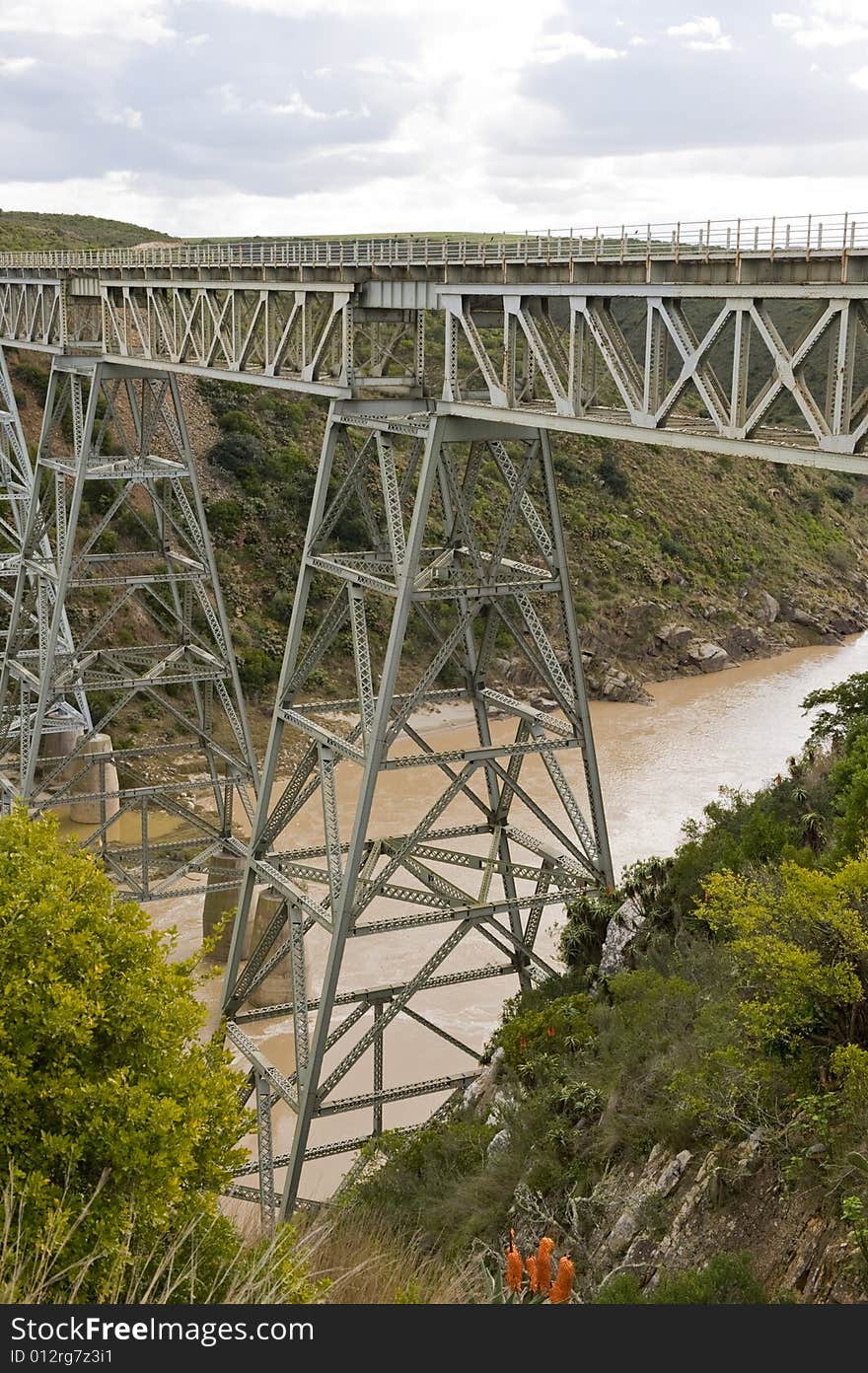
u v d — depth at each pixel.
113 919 11.60
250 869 26.02
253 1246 10.84
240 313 29.06
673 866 25.17
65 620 43.28
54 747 49.25
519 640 25.58
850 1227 13.08
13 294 42.00
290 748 56.75
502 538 24.58
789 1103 15.32
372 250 23.89
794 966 14.87
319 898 40.69
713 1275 11.84
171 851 44.28
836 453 15.63
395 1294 10.77
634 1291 12.54
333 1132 29.34
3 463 44.53
